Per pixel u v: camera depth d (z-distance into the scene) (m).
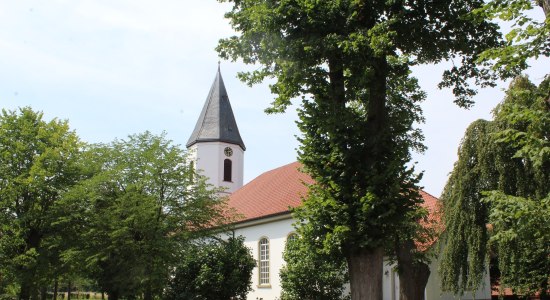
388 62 14.55
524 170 14.90
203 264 22.59
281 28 13.48
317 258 14.96
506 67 9.53
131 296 24.11
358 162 13.80
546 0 9.51
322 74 14.12
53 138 26.31
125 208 20.78
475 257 15.77
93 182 22.06
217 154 44.44
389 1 12.53
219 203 23.64
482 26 14.34
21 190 24.44
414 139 18.89
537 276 14.95
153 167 21.84
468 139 16.52
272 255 29.25
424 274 16.77
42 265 24.25
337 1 12.71
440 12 13.77
